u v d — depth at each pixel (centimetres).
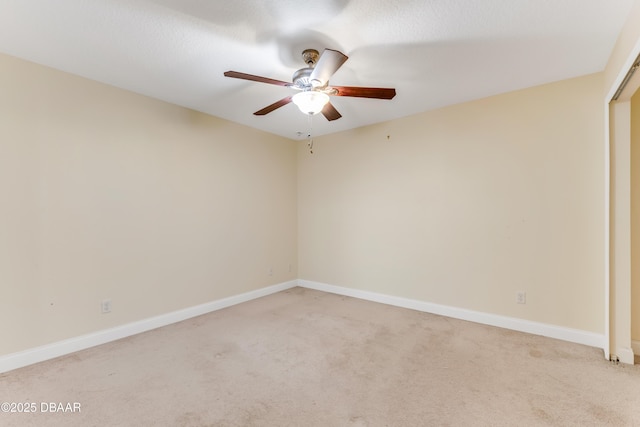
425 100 304
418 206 343
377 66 235
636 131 233
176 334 279
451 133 318
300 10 170
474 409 171
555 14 175
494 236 295
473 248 307
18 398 182
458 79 258
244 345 255
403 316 324
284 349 247
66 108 242
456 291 319
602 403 176
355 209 398
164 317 302
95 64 231
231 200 369
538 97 271
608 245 225
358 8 169
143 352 243
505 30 190
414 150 344
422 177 339
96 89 259
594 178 249
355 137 396
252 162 394
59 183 239
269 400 181
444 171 324
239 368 218
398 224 359
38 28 186
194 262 330
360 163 391
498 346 249
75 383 198
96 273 258
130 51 213
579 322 255
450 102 309
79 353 241
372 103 311
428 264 337
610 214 224
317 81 198
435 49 211
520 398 181
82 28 186
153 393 188
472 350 243
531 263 276
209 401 180
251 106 319
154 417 166
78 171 249
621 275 222
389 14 174
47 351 231
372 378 204
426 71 244
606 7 169
